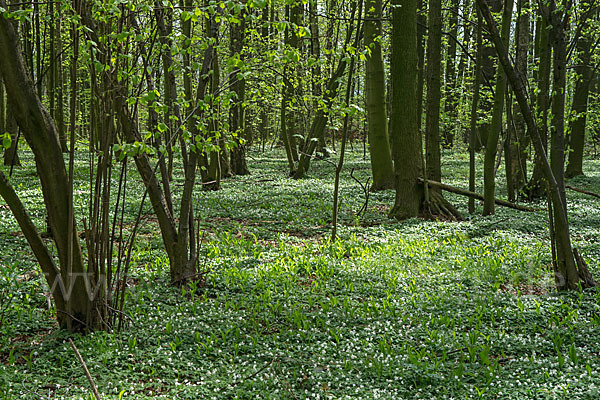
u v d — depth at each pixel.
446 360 5.80
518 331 6.60
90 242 6.13
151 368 5.49
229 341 6.25
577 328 6.53
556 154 8.09
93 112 5.88
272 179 22.66
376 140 18.50
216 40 7.67
